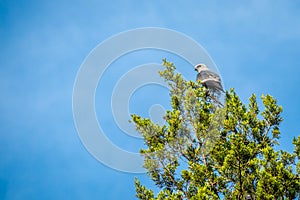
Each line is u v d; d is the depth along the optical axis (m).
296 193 25.02
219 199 24.38
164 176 28.11
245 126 28.42
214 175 26.58
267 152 25.45
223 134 28.97
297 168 26.22
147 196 27.25
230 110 29.14
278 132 28.06
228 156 25.14
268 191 24.06
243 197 25.02
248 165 25.20
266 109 28.66
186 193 27.03
